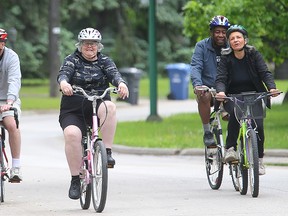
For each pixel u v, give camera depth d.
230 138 27.50
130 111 80.31
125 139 48.09
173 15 142.38
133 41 143.62
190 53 145.25
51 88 100.00
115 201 26.58
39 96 102.62
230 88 27.42
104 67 25.00
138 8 142.12
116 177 33.38
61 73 24.66
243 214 23.36
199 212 23.88
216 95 26.66
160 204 25.72
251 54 27.03
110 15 142.88
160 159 42.00
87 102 24.44
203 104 28.52
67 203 26.58
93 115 23.98
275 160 39.56
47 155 44.69
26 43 126.75
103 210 24.56
